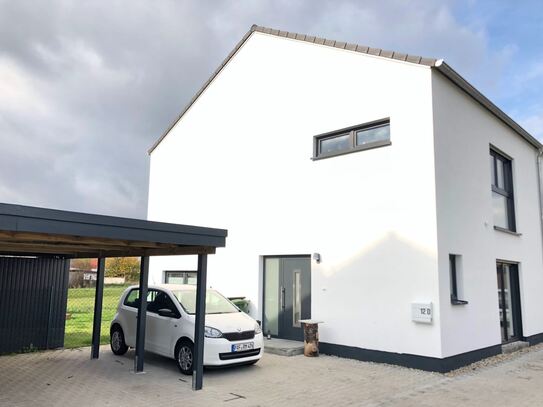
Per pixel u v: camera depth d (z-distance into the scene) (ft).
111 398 20.65
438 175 28.94
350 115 33.83
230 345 25.40
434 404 20.11
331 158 34.60
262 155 40.27
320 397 21.11
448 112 31.12
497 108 36.91
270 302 38.22
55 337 34.30
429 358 27.20
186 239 20.63
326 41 35.96
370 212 31.55
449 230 29.40
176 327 26.32
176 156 50.11
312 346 31.60
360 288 31.32
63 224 16.16
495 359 31.60
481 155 35.27
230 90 44.52
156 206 51.65
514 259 39.01
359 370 27.20
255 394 21.53
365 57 33.32
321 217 34.71
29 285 33.50
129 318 30.71
